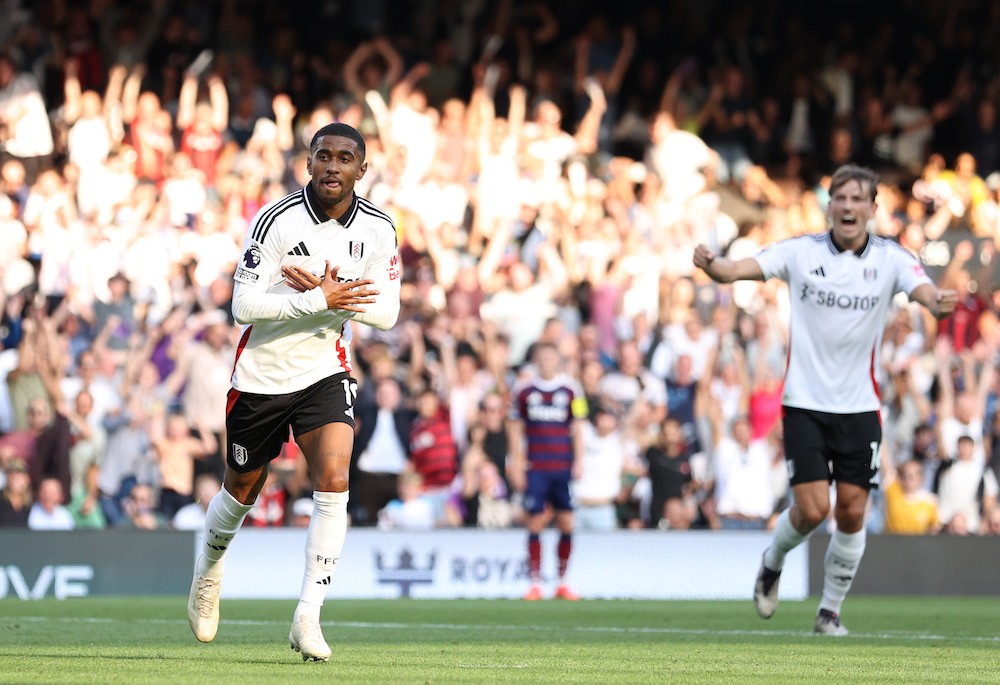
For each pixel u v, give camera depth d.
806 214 59.66
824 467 24.80
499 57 64.12
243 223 52.38
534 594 40.09
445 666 18.05
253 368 18.31
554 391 40.41
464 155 56.91
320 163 17.92
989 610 35.38
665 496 45.00
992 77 67.81
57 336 45.50
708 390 48.16
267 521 42.97
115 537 38.75
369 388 45.53
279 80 60.09
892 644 23.66
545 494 40.34
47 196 50.66
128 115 55.69
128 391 45.91
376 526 43.72
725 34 67.94
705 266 24.78
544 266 53.81
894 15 70.25
